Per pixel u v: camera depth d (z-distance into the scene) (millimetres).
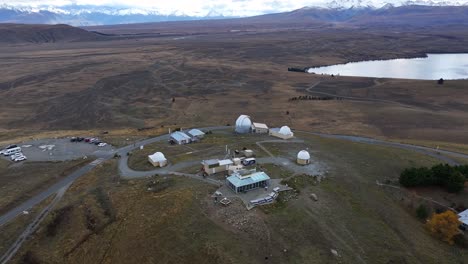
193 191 69625
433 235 64688
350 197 72625
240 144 102312
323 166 85750
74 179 81812
